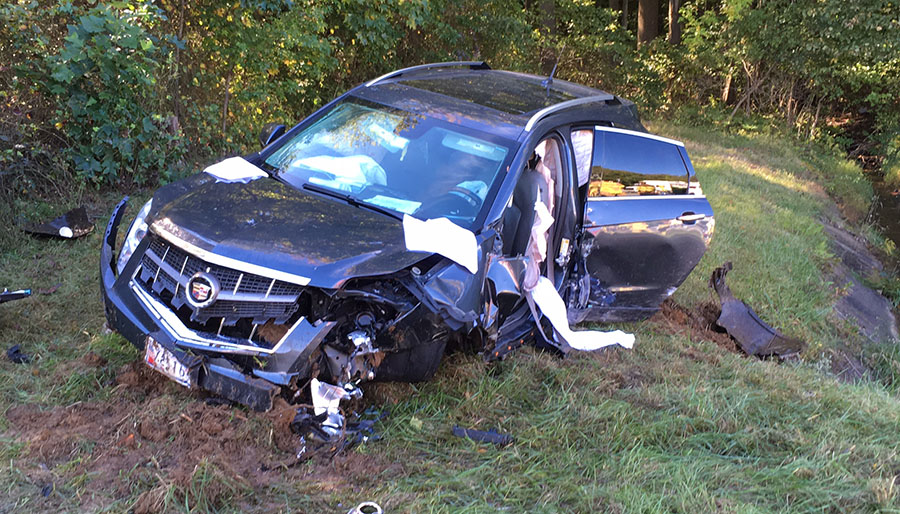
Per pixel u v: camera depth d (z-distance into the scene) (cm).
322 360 375
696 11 2328
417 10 1120
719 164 1459
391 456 378
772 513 371
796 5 1994
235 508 324
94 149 686
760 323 698
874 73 2047
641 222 560
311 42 930
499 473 376
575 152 524
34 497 312
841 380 693
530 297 502
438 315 378
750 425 464
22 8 649
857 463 435
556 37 1991
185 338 360
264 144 529
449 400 434
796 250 1020
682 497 368
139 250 399
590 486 375
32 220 614
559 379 479
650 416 458
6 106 675
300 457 361
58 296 500
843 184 1800
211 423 366
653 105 2150
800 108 2339
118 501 316
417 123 490
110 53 664
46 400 382
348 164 469
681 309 707
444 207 441
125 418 369
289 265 363
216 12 830
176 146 769
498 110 504
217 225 388
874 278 1151
